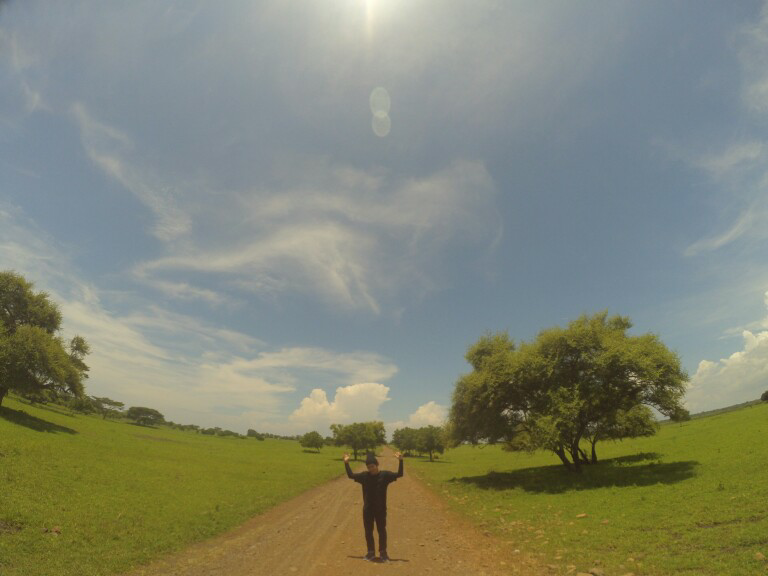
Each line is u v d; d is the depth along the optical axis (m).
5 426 37.44
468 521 18.52
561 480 29.25
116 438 60.62
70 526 13.96
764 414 52.31
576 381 29.52
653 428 38.16
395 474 10.39
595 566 9.85
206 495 24.61
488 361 33.41
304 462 70.19
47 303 62.84
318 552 11.42
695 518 13.50
